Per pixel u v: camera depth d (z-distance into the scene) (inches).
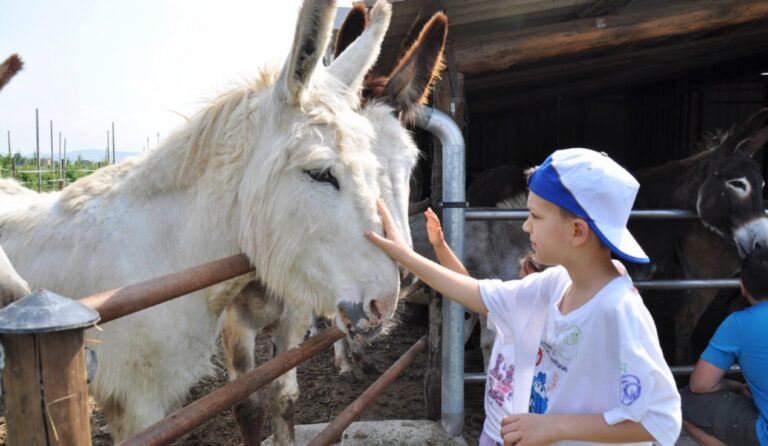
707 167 158.1
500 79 238.1
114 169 83.8
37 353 37.6
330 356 209.8
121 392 71.9
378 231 66.7
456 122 130.6
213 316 80.0
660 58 265.7
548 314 59.1
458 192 116.7
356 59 78.0
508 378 68.4
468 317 162.4
